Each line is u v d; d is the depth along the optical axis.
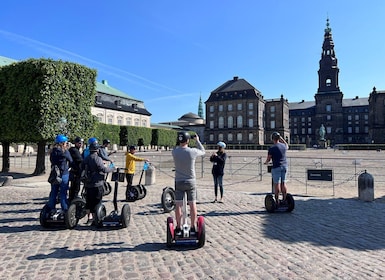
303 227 6.80
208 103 101.75
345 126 125.00
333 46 118.12
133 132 59.25
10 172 19.95
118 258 4.90
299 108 131.62
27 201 10.38
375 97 96.25
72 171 8.13
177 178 5.38
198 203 9.77
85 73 19.78
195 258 4.88
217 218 7.73
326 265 4.55
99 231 6.60
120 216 6.76
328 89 117.44
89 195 6.75
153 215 8.20
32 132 16.94
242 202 9.94
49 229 6.80
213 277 4.14
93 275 4.24
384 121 95.00
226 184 14.45
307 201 10.02
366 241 5.76
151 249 5.35
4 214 8.39
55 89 17.42
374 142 95.75
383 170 21.36
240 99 97.00
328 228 6.71
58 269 4.47
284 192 8.41
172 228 5.30
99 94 68.25
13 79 17.56
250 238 5.98
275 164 8.34
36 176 17.98
